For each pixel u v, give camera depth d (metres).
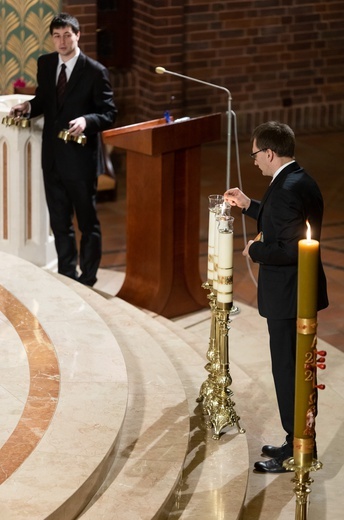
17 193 12.30
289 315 7.78
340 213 16.72
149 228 11.62
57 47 11.48
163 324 11.28
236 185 18.36
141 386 8.55
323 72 22.17
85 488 6.68
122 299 11.88
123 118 21.00
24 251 12.61
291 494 7.86
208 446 8.02
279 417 9.14
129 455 7.40
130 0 20.19
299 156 20.20
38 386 8.02
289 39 21.61
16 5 15.49
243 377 9.96
